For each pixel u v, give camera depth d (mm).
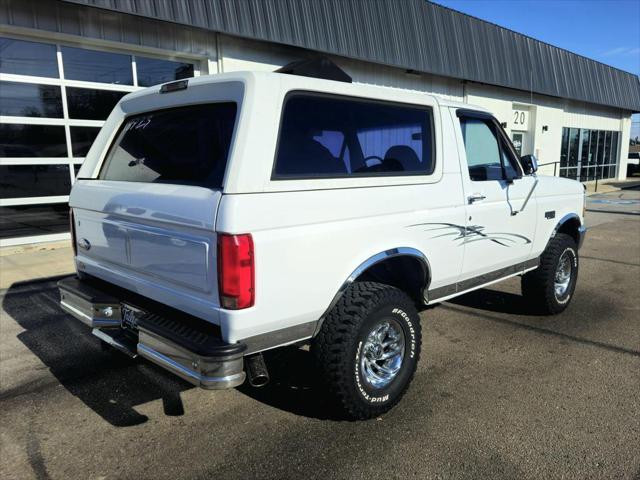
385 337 3244
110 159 3771
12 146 8000
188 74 9664
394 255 3248
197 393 3637
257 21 9586
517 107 18750
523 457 2830
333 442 3000
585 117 22922
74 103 8523
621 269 7301
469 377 3824
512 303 5645
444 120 3709
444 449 2914
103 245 3410
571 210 5219
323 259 2854
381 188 3188
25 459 2875
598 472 2695
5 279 6445
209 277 2574
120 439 3070
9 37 7711
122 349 3064
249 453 2904
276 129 2691
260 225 2551
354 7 11531
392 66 12953
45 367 4066
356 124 3158
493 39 16000
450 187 3682
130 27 8555
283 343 2803
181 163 3094
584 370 3932
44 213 8508
